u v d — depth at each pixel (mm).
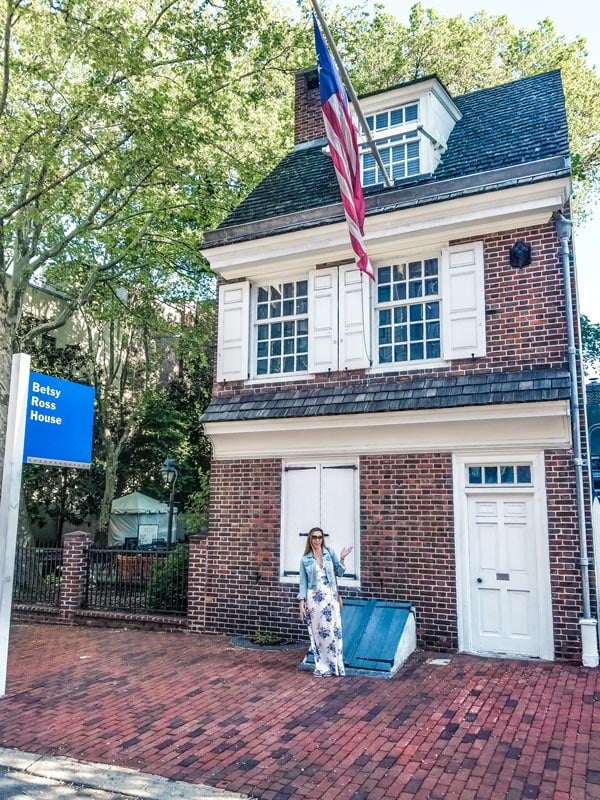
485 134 11492
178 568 11664
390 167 11727
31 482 22562
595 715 6254
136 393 26688
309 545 8266
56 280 19734
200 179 15164
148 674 8172
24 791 4953
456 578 9148
